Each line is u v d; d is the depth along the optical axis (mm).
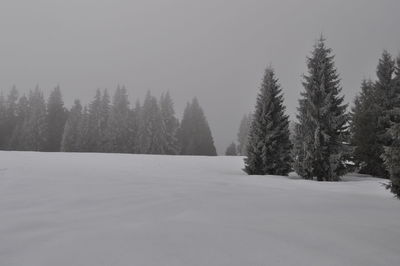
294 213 6523
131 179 11375
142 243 4254
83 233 4668
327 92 19609
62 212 6016
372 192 12023
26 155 23281
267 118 21281
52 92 60688
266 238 4617
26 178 10258
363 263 3750
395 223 5898
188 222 5457
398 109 11266
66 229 4879
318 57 20031
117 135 55031
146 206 6754
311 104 18938
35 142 53156
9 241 4285
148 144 55562
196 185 10594
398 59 23859
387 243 4570
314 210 6953
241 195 8727
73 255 3791
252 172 20797
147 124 56656
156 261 3635
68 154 27453
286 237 4703
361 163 22969
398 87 22734
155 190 8922
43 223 5215
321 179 18531
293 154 19234
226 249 4090
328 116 18812
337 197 9250
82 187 8906
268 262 3689
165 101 63469
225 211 6484
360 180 18531
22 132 54438
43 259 3670
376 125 22562
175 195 8242
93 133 54781
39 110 54812
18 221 5309
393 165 10281
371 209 7395
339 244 4453
